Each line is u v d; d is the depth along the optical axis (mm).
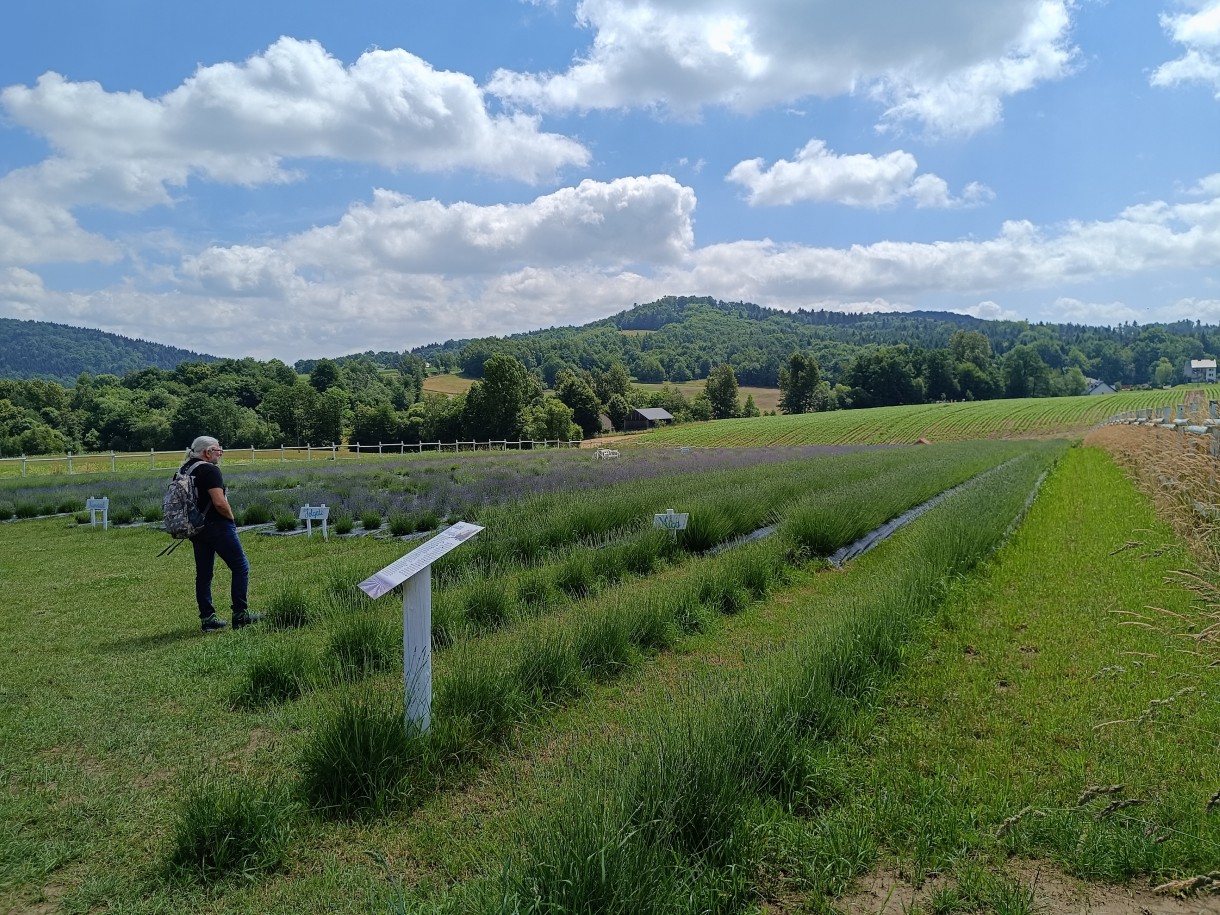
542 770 4164
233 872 3357
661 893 2857
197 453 7402
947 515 11047
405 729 4207
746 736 3891
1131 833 3326
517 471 24250
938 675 5410
